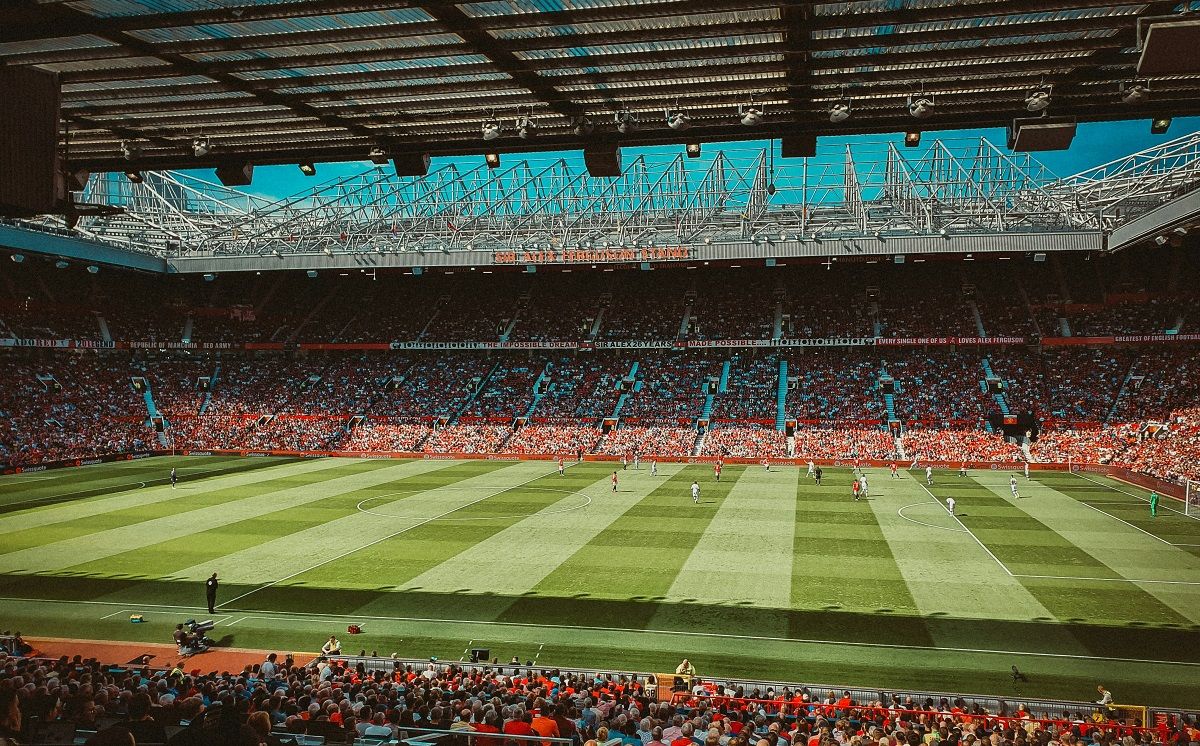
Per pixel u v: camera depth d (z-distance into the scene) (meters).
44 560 35.94
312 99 18.55
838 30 15.01
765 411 80.44
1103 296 84.25
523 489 57.00
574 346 90.38
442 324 96.81
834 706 17.95
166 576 33.22
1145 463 60.25
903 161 74.56
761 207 80.75
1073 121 17.34
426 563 35.06
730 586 31.28
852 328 86.31
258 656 24.47
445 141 20.86
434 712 14.64
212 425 86.44
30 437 73.00
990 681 22.11
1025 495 53.53
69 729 11.77
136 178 22.72
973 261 89.94
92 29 14.39
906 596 29.78
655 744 12.27
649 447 76.56
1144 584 31.11
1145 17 12.65
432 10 13.98
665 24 14.80
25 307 86.44
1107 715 18.48
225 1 13.84
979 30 14.53
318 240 90.81
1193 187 51.66
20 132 13.45
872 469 68.62
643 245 80.69
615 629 26.53
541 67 16.64
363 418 87.06
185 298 99.56
